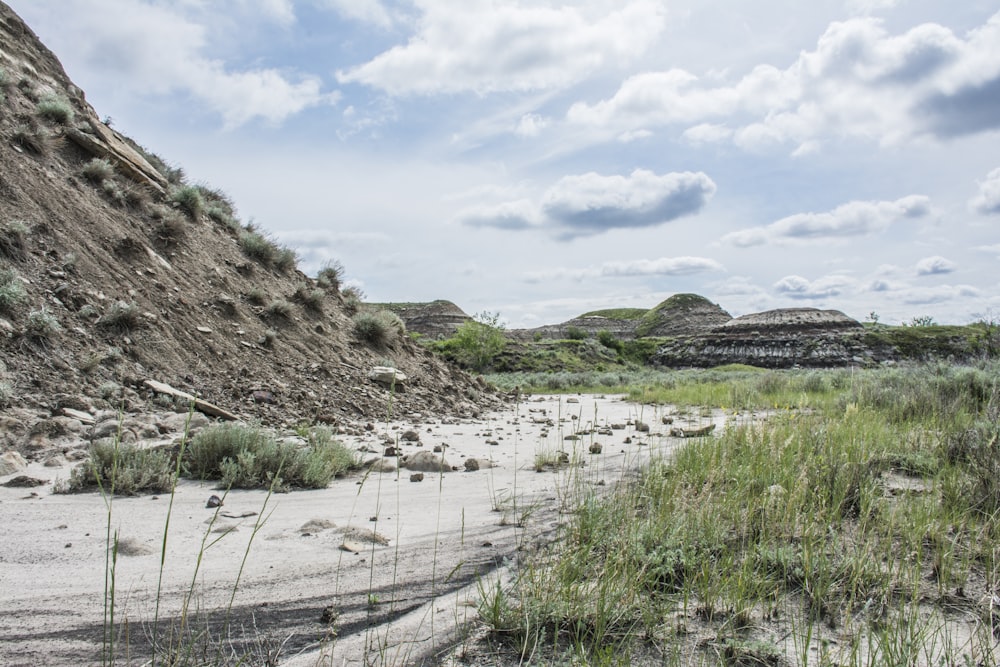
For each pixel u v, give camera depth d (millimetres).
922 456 5750
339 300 18391
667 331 147125
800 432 6355
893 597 3035
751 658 2434
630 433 10828
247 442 6336
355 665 2346
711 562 3348
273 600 2984
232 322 13133
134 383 9781
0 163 11438
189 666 2291
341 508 5059
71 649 2377
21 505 4738
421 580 3316
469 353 59125
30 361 8797
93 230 12172
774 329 95250
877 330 88688
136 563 3453
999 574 3203
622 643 2562
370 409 12562
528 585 3041
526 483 6152
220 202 18828
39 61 15914
